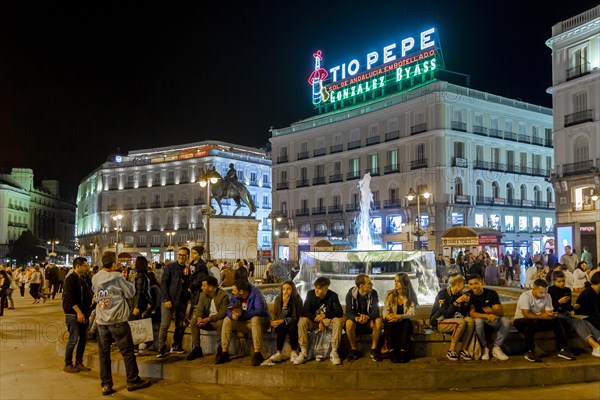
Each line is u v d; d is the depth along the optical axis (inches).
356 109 2122.3
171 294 348.8
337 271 523.8
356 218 2054.6
